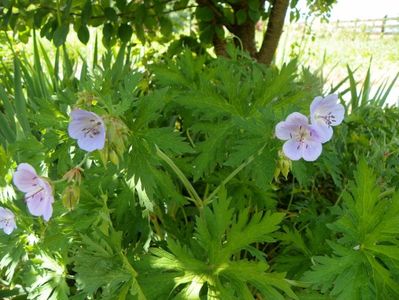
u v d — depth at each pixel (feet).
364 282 0.93
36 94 1.81
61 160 1.06
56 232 1.09
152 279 0.97
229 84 1.13
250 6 2.17
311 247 1.14
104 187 1.11
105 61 1.49
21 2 2.04
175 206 1.26
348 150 1.54
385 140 1.43
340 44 9.31
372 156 1.34
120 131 0.89
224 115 1.14
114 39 2.22
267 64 2.39
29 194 0.94
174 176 1.26
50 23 2.03
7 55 2.76
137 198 1.24
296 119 0.91
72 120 0.87
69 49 3.13
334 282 0.92
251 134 1.05
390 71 8.02
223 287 0.95
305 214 1.23
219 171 1.24
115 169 1.08
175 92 1.25
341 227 0.95
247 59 1.74
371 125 1.57
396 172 1.32
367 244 0.96
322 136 0.92
